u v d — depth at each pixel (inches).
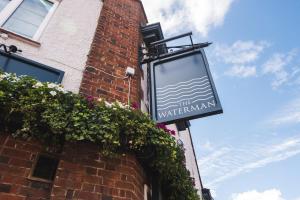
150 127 115.9
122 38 195.2
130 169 114.8
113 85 155.0
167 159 119.4
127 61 179.0
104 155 106.6
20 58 135.6
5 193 89.1
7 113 97.1
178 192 143.8
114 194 103.7
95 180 103.4
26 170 97.7
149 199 128.6
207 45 189.5
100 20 193.5
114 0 228.2
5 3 165.9
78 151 108.0
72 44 167.6
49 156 106.3
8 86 98.2
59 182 95.7
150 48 221.8
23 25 162.4
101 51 170.2
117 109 113.3
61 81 140.5
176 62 183.8
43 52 151.3
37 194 94.8
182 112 144.6
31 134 101.4
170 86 164.6
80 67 155.8
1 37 142.2
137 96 161.2
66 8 191.2
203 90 152.9
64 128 98.7
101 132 102.0
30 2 177.0
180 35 210.2
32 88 103.0
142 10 263.6
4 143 99.3
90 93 141.6
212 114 140.3
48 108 99.0
